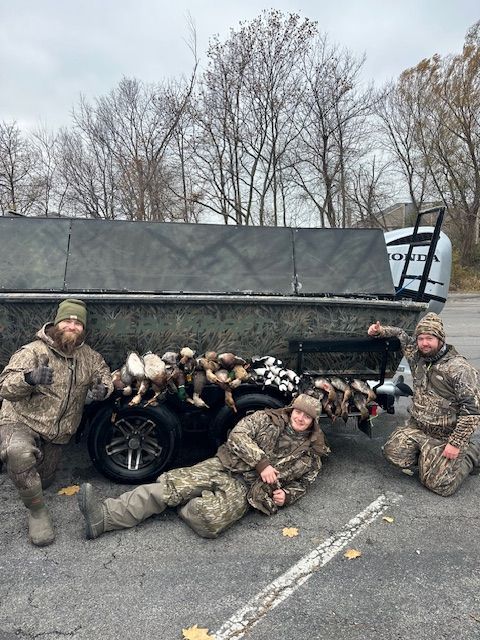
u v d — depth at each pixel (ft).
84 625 7.85
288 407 11.78
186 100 63.46
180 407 12.95
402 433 13.05
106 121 70.03
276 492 11.08
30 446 10.13
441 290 20.27
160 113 66.54
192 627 7.79
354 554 9.73
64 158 78.28
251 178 71.36
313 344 13.19
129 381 11.94
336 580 8.97
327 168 76.38
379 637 7.59
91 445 12.30
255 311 12.80
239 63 66.44
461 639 7.54
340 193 81.61
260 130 69.56
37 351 10.69
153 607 8.27
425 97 90.33
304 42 67.05
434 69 89.30
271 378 12.55
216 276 13.44
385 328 12.99
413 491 12.50
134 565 9.40
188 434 14.10
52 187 79.46
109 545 10.04
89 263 13.23
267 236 14.19
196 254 13.70
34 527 10.10
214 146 69.31
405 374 20.62
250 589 8.73
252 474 11.04
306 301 12.72
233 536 10.43
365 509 11.58
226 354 12.53
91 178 77.36
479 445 13.16
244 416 12.79
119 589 8.71
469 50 87.45
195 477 10.77
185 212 68.85
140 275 13.20
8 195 77.00
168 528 10.69
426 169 92.48
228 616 8.05
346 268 14.07
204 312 12.66
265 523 10.94
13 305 12.09
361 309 13.03
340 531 10.64
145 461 12.71
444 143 91.35
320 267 13.98
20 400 10.25
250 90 67.82
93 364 11.46
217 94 67.15
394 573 9.17
